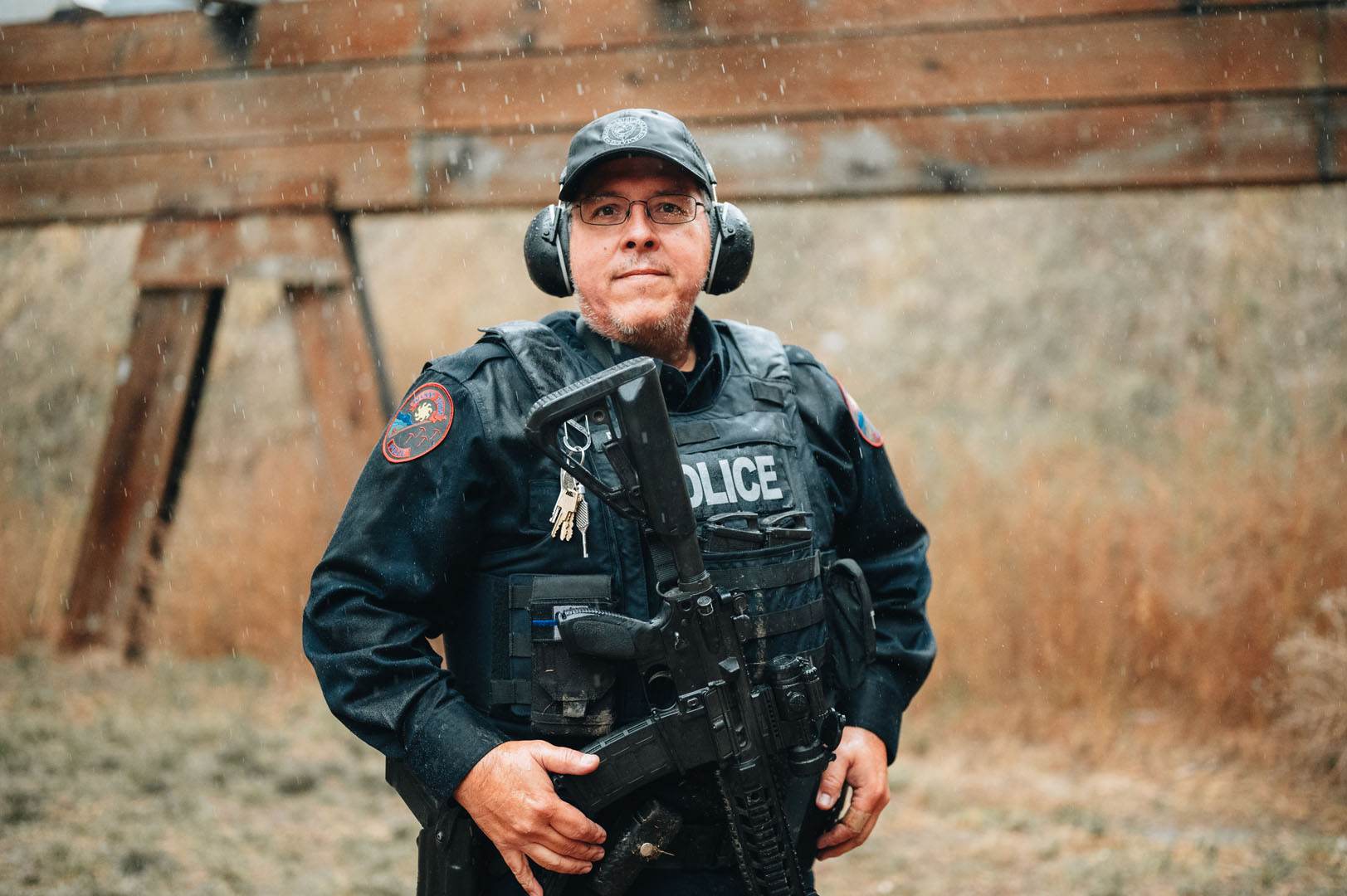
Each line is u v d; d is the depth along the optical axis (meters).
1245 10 3.86
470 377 1.51
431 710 1.43
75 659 5.46
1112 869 3.38
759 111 4.27
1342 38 3.79
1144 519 5.09
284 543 5.64
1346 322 7.36
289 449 6.67
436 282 9.20
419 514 1.47
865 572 1.80
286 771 4.17
